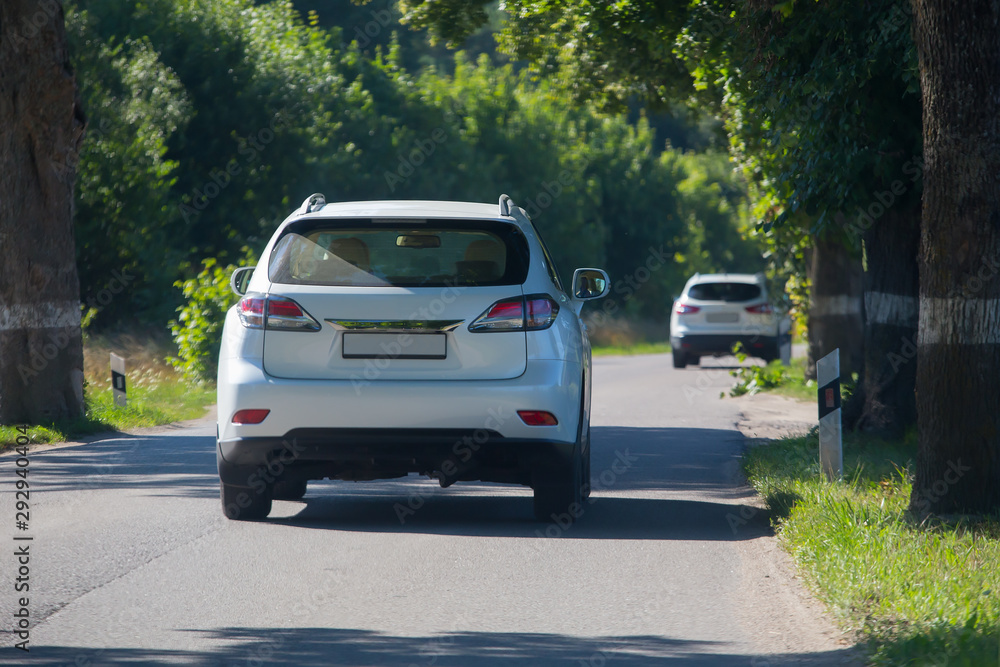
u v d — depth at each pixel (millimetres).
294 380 29781
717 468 44656
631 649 20219
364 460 30047
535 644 20547
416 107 167125
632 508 35094
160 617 22094
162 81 112438
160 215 107750
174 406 71188
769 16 44031
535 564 27047
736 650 20156
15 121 54750
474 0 67438
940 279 29859
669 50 60719
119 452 47562
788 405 75000
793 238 83188
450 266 30719
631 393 85312
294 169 134125
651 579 25594
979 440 29594
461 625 21828
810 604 23359
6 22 54188
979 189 29203
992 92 29016
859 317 84750
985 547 26641
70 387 56625
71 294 56906
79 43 108500
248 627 21516
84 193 101312
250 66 132000
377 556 27766
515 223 31453
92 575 25328
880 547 26266
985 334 29500
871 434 49062
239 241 131125
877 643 19750
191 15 129000
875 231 49625
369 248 30953
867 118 43750
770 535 30703
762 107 46469
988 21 28703
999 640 19047
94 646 20094
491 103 186750
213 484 38562
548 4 62312
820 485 35125
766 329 109438
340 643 20516
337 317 29828
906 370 49219
